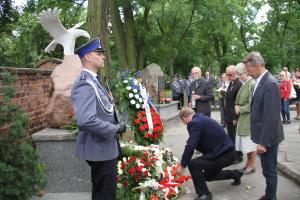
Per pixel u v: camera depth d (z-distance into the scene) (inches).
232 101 292.0
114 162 141.3
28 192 163.8
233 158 215.3
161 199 204.2
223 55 1405.0
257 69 188.5
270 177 189.5
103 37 300.0
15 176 157.5
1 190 153.5
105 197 140.7
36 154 169.8
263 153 188.9
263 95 185.8
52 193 204.1
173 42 1037.8
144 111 263.7
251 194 222.1
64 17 853.2
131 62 815.7
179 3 933.8
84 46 140.4
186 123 214.2
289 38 1423.5
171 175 221.6
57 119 218.1
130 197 204.1
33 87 251.8
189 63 1536.7
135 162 210.4
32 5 807.1
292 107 730.8
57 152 203.3
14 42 913.5
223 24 1043.3
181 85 776.3
